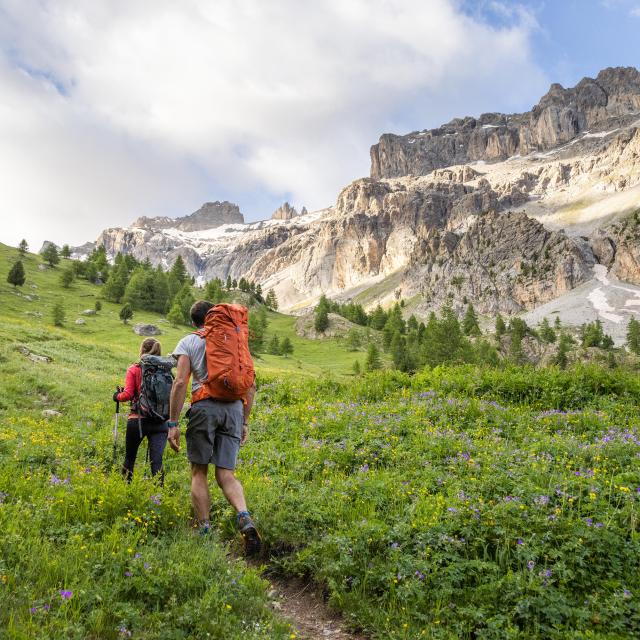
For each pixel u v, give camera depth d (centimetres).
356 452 934
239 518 547
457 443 915
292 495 704
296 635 437
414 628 449
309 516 646
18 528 497
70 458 932
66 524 540
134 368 880
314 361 12900
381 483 722
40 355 2552
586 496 642
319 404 1377
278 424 1196
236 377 563
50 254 15175
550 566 506
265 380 1822
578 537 536
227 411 573
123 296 13125
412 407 1227
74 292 12862
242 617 426
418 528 577
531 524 569
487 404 1222
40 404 1636
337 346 14750
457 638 427
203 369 579
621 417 1119
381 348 14862
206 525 575
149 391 849
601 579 492
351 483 738
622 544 529
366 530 578
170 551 505
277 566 584
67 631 357
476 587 495
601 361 1487
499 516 579
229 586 457
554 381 1361
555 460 803
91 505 585
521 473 725
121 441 1132
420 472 792
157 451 855
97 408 1596
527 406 1270
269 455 944
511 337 18600
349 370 11531
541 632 434
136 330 9738
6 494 596
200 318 622
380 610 479
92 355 3158
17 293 11012
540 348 18362
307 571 566
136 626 383
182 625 396
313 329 15838
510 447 897
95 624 377
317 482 807
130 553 475
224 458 574
